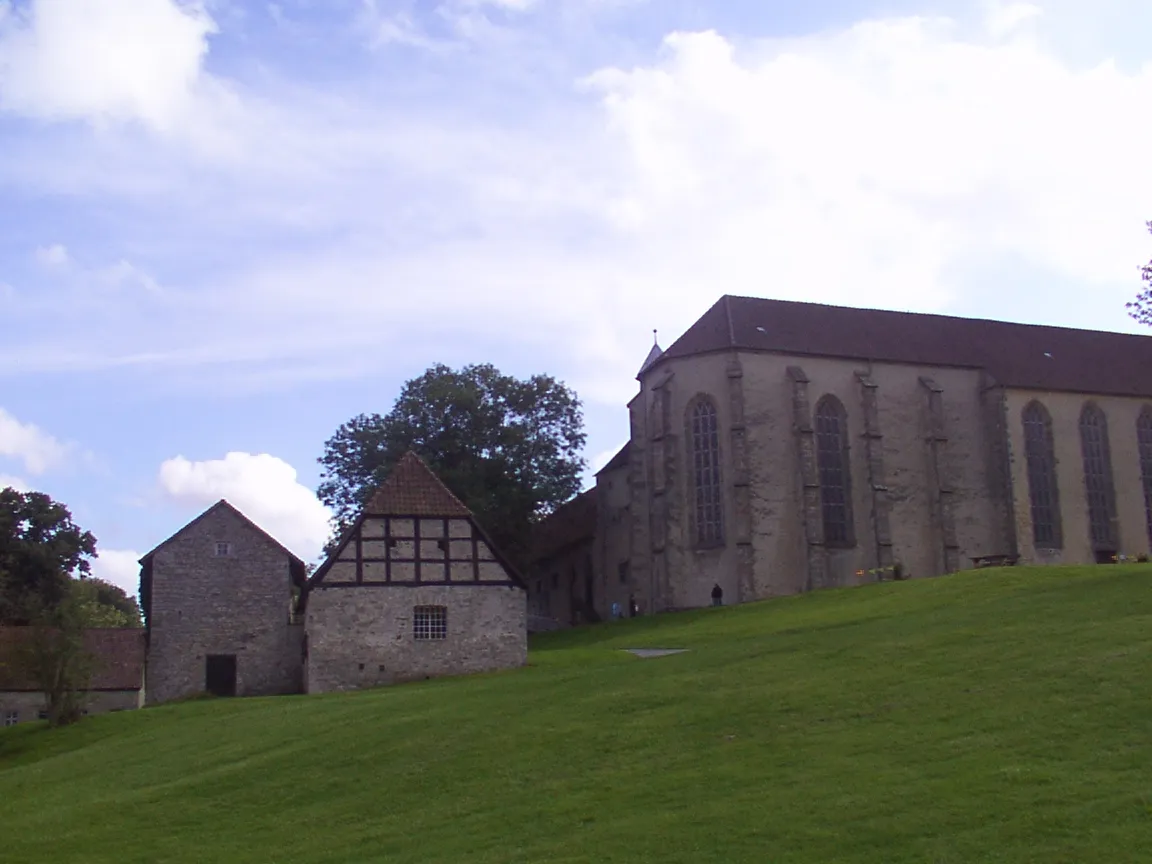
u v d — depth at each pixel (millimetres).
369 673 55344
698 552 79312
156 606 61094
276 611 61844
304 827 25625
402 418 80750
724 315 84062
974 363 86938
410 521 57312
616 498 90688
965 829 19453
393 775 28797
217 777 31000
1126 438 88812
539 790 25734
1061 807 19719
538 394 83500
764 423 79750
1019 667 29812
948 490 82688
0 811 31484
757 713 29344
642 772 25875
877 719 27203
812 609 65125
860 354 83375
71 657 49281
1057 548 84625
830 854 19266
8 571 70188
